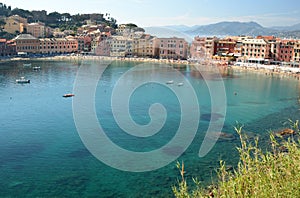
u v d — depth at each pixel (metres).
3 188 38.91
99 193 38.19
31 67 171.88
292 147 14.55
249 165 14.05
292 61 186.00
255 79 146.62
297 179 12.34
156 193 38.09
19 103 87.62
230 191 13.22
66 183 40.47
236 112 81.69
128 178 41.88
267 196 11.99
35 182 40.53
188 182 40.06
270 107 89.50
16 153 49.84
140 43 186.50
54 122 67.44
